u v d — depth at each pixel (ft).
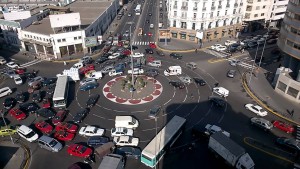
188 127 182.80
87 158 156.35
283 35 220.84
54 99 198.70
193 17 328.08
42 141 164.35
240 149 144.46
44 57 299.99
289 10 211.20
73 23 290.35
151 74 250.98
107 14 402.93
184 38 346.74
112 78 250.57
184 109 202.49
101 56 295.69
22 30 309.22
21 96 216.33
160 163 153.07
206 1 316.81
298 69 215.31
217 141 150.20
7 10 377.30
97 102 213.25
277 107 204.23
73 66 267.59
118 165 140.77
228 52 307.17
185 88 231.71
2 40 346.33
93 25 328.49
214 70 265.75
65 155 161.27
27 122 191.31
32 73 258.57
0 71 268.82
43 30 308.60
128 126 179.22
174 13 338.34
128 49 313.53
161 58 293.84
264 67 270.87
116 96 221.05
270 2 369.30
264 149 163.32
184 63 281.33
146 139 172.14
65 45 295.28
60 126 181.06
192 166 151.02
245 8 360.69
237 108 203.82
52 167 152.56
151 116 192.03
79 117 189.78
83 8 412.57
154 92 225.56
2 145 170.50
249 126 184.14
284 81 215.10
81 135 176.76
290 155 158.40
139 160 155.84
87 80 238.68
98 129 177.68
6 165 154.81
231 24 355.97
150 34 362.33
